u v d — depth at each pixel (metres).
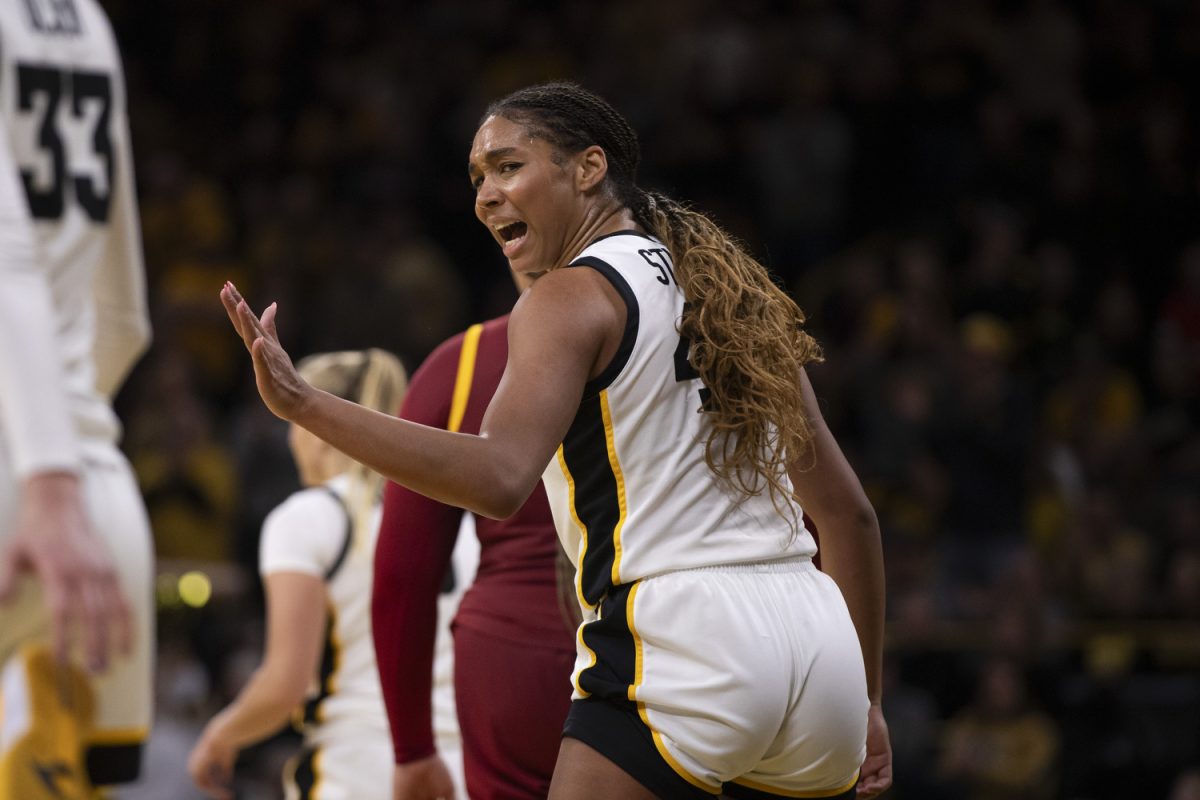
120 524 8.00
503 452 5.71
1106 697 18.98
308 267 28.88
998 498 23.27
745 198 29.89
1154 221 30.56
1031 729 18.67
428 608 7.95
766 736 6.07
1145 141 31.36
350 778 9.38
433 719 8.63
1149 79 32.53
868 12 32.12
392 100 31.44
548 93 6.56
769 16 32.62
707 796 6.11
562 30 32.72
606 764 6.05
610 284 6.18
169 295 27.80
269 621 9.45
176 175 29.58
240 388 27.23
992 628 19.67
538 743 7.66
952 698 19.33
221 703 17.28
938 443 23.38
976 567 22.45
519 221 6.48
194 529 22.89
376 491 9.77
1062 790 18.48
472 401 7.85
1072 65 31.67
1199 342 27.48
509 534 7.86
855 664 6.36
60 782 7.53
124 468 8.25
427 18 33.28
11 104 7.77
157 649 17.67
